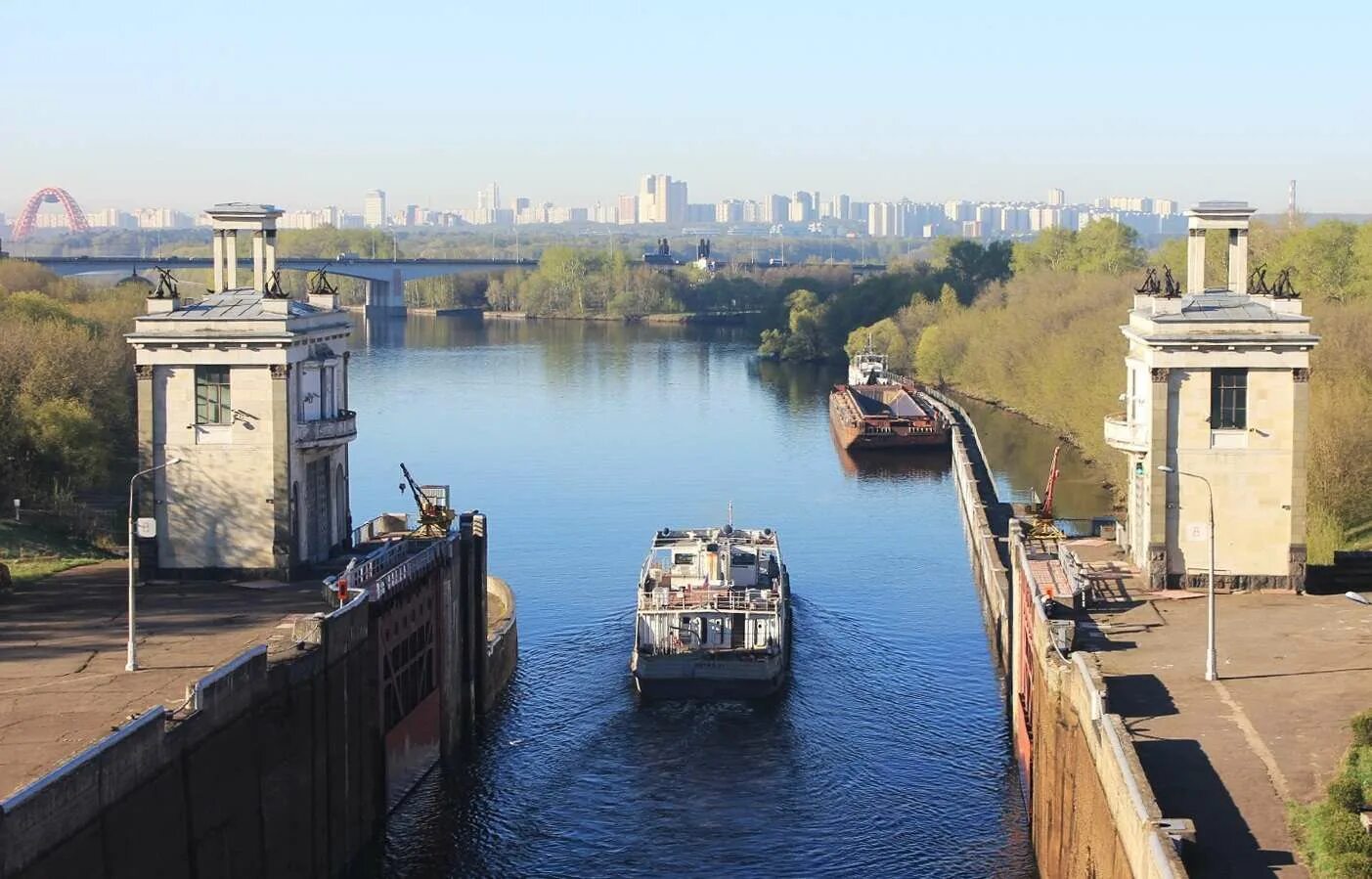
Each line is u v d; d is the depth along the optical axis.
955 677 108.00
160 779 59.12
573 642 115.38
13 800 49.56
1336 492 132.62
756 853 81.00
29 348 151.12
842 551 147.12
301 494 97.69
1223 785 61.59
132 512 75.69
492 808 87.12
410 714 88.94
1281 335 92.38
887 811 85.94
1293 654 80.19
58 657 76.88
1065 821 71.06
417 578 89.81
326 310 103.62
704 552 109.38
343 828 78.06
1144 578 97.12
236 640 80.19
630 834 83.38
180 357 94.56
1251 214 98.69
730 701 102.12
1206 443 93.75
